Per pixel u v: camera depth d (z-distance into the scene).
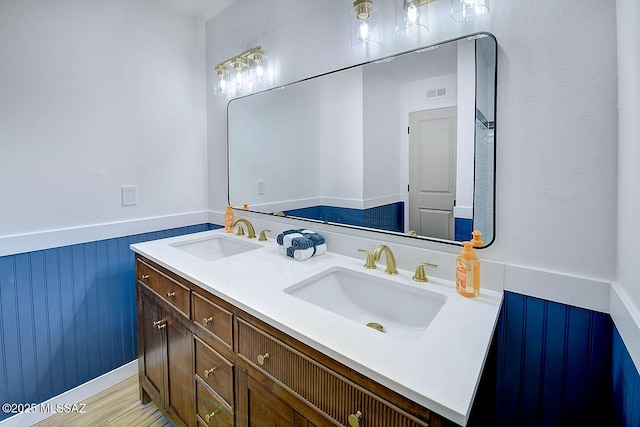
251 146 1.91
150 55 1.94
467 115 1.10
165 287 1.41
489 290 1.07
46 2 1.55
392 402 0.66
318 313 0.92
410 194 1.26
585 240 0.91
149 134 1.96
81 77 1.67
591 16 0.87
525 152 0.99
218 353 1.13
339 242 1.49
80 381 1.76
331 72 1.49
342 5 1.43
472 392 0.61
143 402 1.73
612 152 0.86
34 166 1.55
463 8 1.05
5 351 1.51
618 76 0.83
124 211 1.88
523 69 0.98
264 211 1.87
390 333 1.08
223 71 1.97
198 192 2.22
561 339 0.96
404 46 1.25
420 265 1.15
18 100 1.49
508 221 1.03
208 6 2.00
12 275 1.51
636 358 0.65
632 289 0.72
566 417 0.97
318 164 1.57
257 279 1.17
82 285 1.74
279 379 0.91
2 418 1.51
